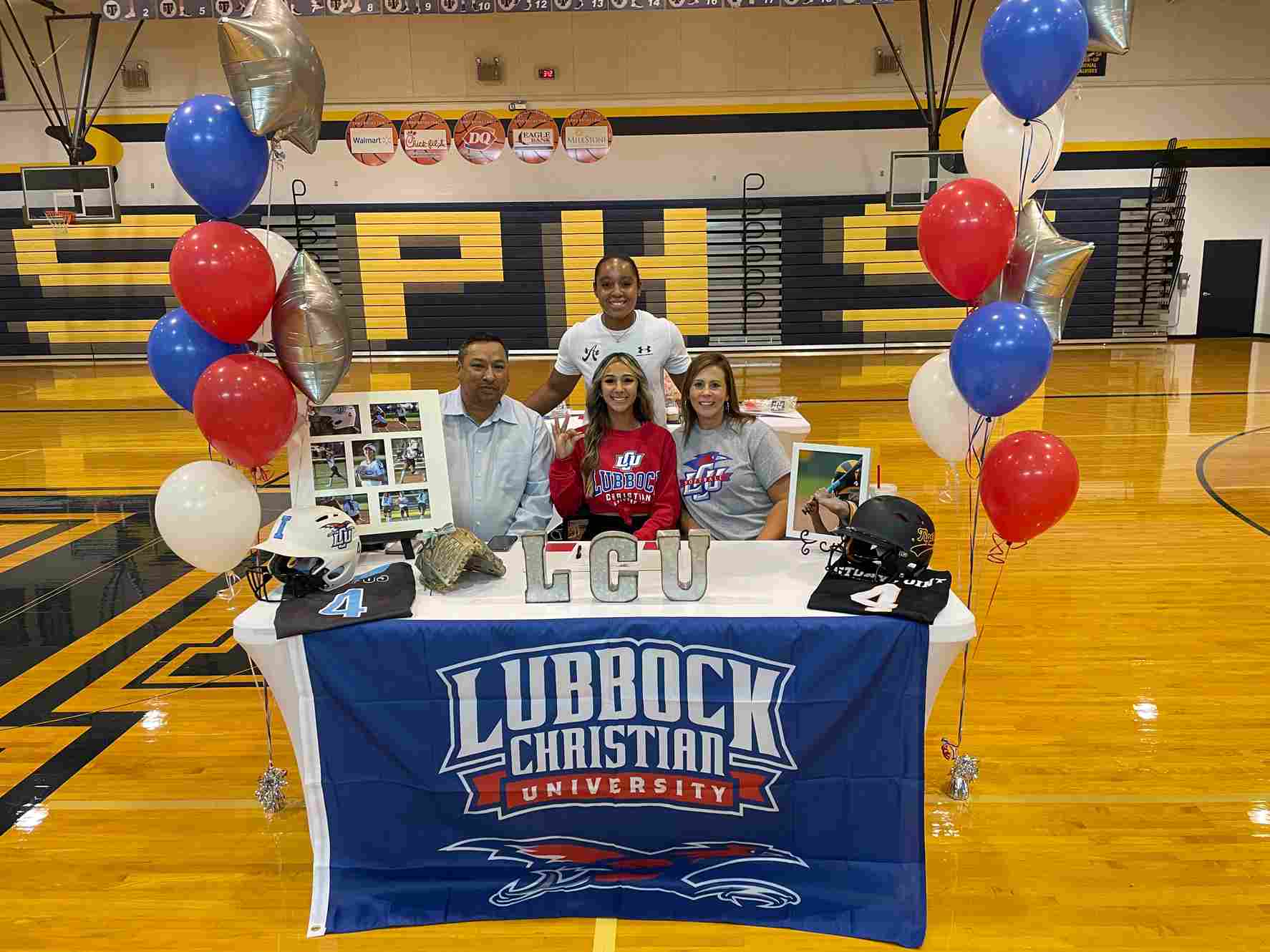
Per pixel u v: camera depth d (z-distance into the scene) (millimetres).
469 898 2285
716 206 12914
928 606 2174
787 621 2150
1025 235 2467
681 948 2137
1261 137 13133
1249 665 3668
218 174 2301
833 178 12828
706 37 12445
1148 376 10953
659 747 2244
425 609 2258
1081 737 3125
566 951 2133
